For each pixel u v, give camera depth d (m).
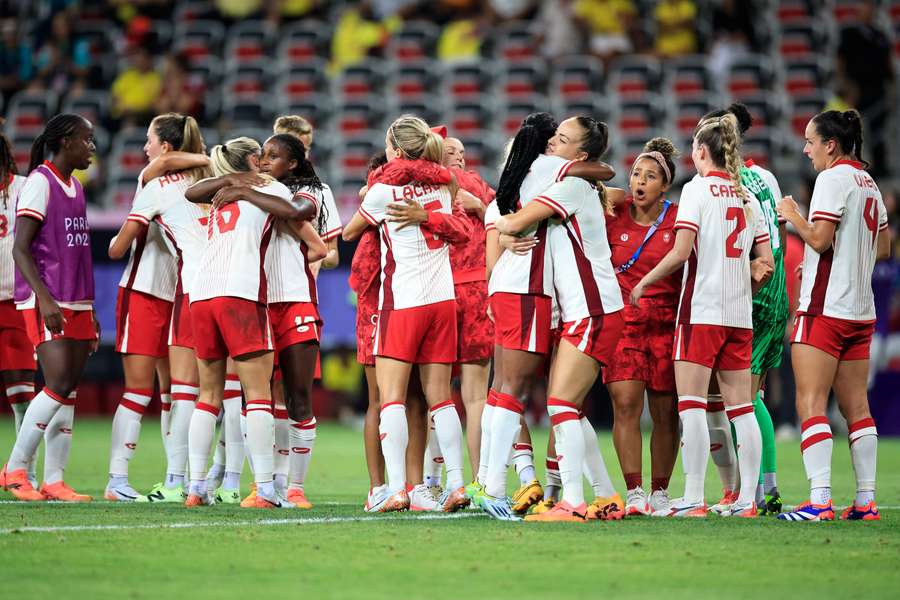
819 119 23.89
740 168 23.92
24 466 26.70
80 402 62.25
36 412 26.33
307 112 72.44
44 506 24.75
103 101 73.69
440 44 78.75
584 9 77.50
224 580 16.16
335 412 63.69
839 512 25.41
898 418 52.72
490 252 23.16
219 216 24.20
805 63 73.50
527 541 19.53
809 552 18.70
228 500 26.33
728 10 76.62
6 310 28.52
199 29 80.12
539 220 22.02
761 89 72.31
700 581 16.34
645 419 59.25
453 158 27.27
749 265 23.77
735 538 20.09
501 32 78.88
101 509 24.16
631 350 24.12
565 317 22.25
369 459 25.38
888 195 55.06
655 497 24.88
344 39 78.94
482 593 15.47
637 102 71.31
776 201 25.88
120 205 64.75
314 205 24.56
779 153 66.56
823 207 23.23
